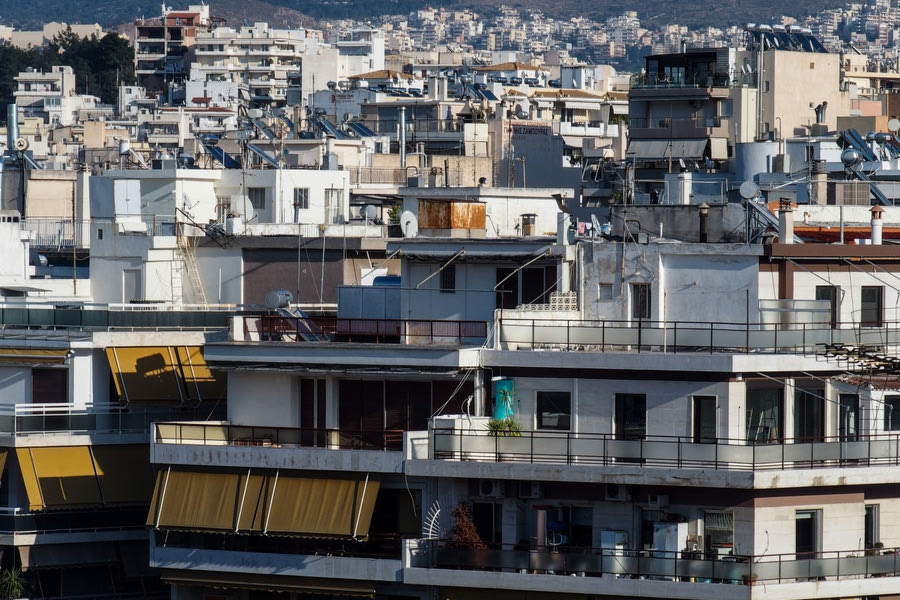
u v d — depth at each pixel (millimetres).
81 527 175750
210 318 182250
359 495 153875
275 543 159000
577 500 149750
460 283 163750
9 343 178250
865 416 150875
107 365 179000
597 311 156375
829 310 150750
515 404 152250
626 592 146625
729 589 144000
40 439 173750
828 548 147875
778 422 148625
